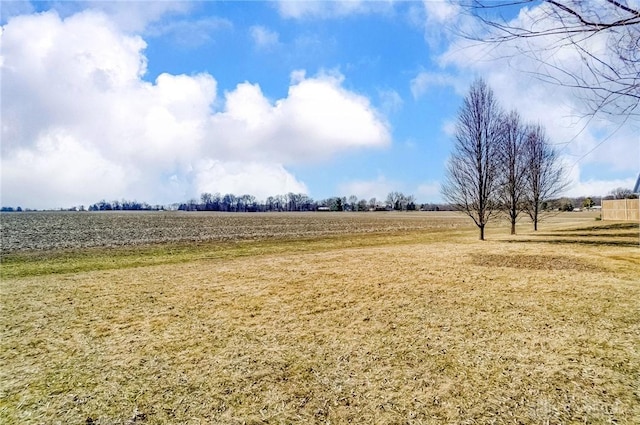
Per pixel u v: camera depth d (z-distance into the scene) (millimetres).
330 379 4258
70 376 4469
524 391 3865
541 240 19078
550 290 7980
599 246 15836
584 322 5898
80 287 9422
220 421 3482
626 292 7676
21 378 4434
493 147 19781
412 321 6199
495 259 12602
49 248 18750
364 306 7172
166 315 6871
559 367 4383
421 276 9906
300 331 5871
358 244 20875
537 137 25062
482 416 3439
